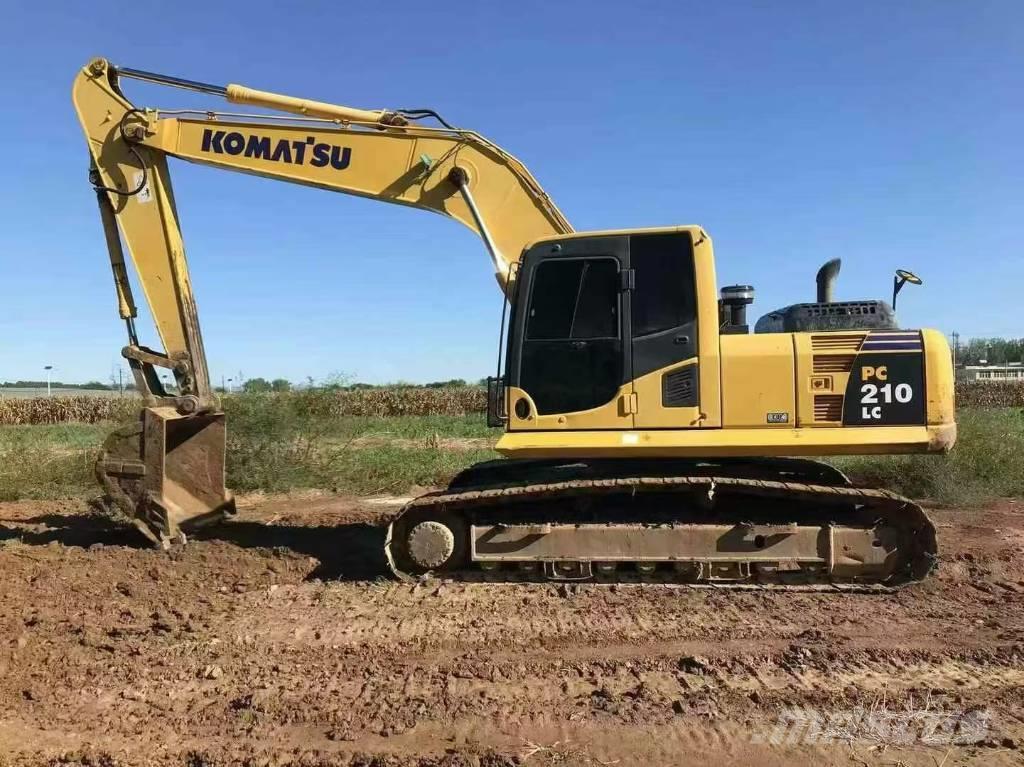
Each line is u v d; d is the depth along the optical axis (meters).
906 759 3.50
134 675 4.54
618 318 6.01
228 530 8.34
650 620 5.36
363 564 7.02
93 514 9.59
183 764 3.51
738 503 6.22
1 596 5.98
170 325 7.51
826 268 6.69
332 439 13.66
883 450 5.77
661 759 3.51
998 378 31.42
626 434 5.95
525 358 6.14
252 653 4.86
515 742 3.66
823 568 6.01
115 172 7.42
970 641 4.96
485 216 7.06
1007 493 10.24
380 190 7.20
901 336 5.82
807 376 5.82
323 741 3.70
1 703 4.16
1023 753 3.55
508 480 6.57
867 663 4.60
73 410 32.16
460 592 6.05
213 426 8.12
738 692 4.18
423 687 4.30
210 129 7.34
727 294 6.28
